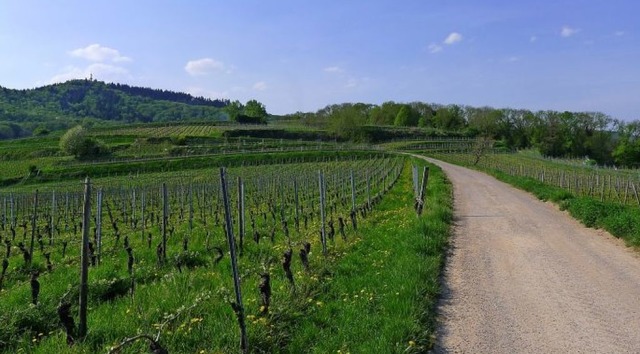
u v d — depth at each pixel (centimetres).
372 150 10619
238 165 8931
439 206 1981
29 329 782
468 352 668
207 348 652
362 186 4484
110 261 1362
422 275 961
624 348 673
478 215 1970
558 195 2338
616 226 1455
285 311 765
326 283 930
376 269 1035
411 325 706
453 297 902
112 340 694
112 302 948
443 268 1106
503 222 1770
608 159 11662
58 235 2311
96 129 15238
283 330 718
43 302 889
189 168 8662
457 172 5544
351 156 9700
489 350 672
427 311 796
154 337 640
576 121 12019
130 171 8381
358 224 1780
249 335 671
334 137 14050
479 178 4506
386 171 5853
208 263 1225
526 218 1861
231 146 11062
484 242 1405
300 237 1558
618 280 1000
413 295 836
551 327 750
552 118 12275
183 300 836
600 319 781
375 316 745
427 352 668
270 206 2662
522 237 1476
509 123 14012
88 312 855
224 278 1020
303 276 953
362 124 14700
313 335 698
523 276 1037
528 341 700
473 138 14575
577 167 7088
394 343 659
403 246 1230
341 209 2494
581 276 1033
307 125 16700
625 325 755
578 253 1249
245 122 17325
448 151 11469
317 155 9731
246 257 1264
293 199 3519
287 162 9188
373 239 1410
